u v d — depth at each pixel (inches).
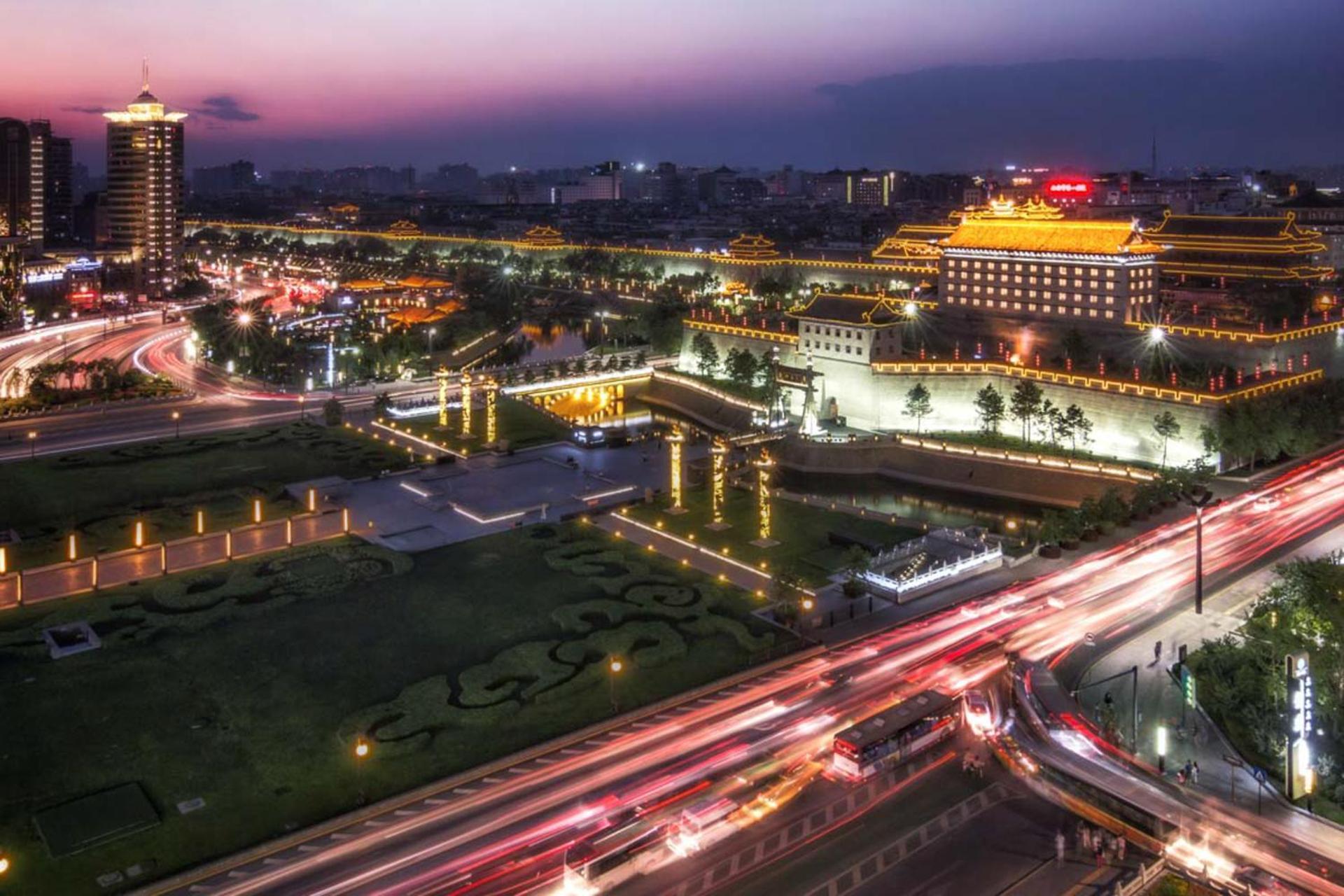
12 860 3754.9
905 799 4099.4
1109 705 4633.4
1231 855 3688.5
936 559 6481.3
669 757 4448.8
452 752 4498.0
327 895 3585.1
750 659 5359.3
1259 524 7263.8
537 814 4047.7
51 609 5935.0
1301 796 4069.9
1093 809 3988.7
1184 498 6048.2
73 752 4480.8
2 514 7514.8
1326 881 3535.9
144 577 6407.5
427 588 6284.5
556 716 4793.3
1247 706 4660.4
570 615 5851.4
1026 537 7406.5
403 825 3993.6
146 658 5354.3
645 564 6673.2
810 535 7224.4
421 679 5142.7
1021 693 4891.7
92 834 3900.1
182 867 3722.9
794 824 3946.9
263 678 5147.6
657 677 5177.2
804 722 4729.3
